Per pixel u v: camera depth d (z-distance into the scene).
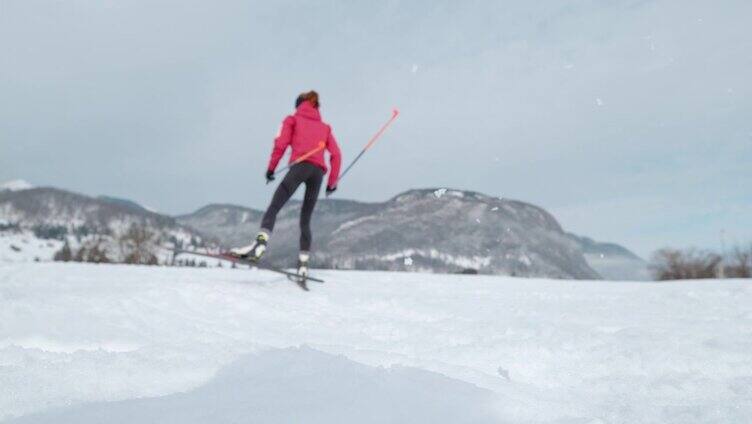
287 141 4.05
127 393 1.14
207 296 3.00
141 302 2.65
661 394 1.36
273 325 2.41
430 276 7.24
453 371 1.44
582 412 1.16
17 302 2.26
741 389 1.38
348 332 2.27
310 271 6.64
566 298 3.82
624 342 1.87
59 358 1.43
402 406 1.05
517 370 1.60
